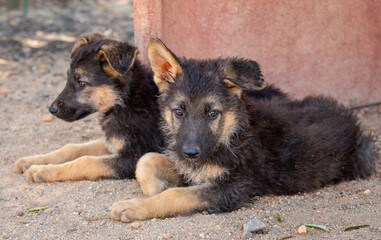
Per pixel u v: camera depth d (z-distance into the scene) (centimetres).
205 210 205
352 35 247
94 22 404
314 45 245
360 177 218
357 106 253
